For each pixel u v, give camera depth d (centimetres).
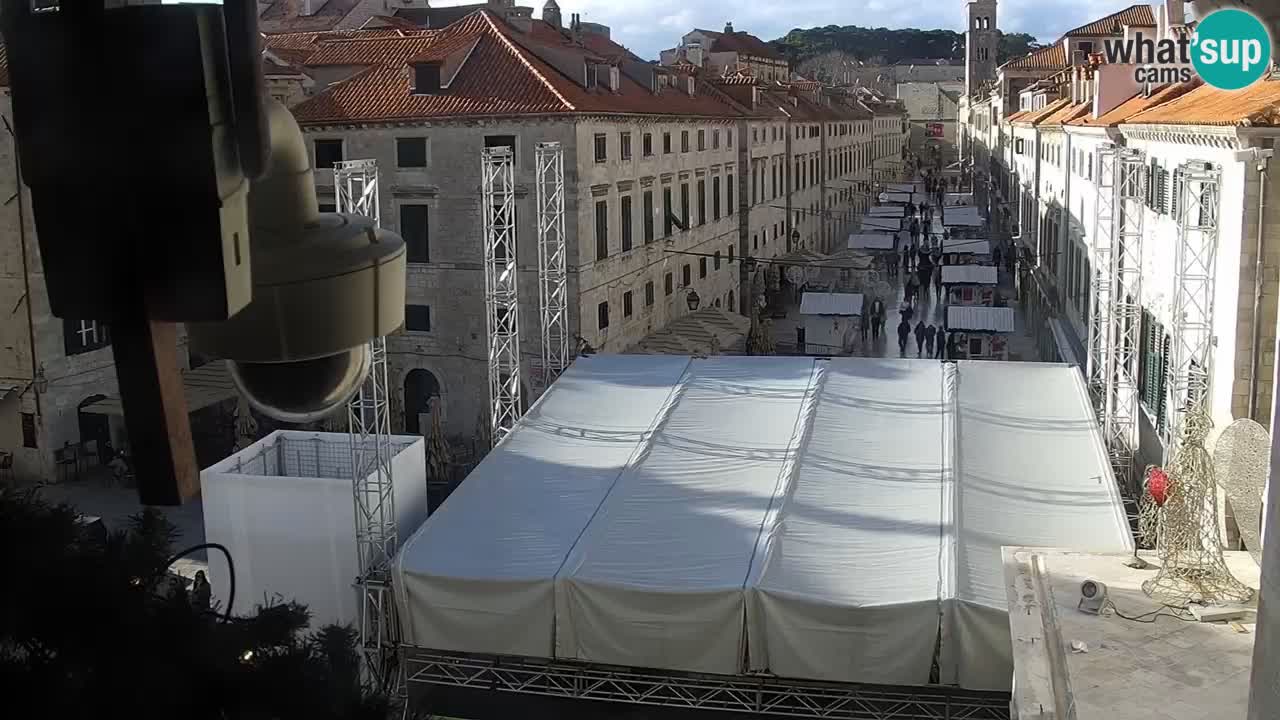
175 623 414
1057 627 1574
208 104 187
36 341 3372
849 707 2033
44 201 190
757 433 2636
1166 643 1512
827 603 1833
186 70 185
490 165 2908
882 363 3127
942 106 16800
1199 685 1393
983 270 6344
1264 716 700
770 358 3209
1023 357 5328
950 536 2042
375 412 2183
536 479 2411
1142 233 2925
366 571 2130
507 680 2284
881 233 8562
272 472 2527
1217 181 2134
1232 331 2039
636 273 4334
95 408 3475
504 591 1959
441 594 1998
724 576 1923
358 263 247
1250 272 1975
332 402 269
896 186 12288
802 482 2325
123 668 394
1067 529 2097
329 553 2197
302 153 252
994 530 2088
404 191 3781
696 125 5212
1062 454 2484
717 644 1903
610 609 1927
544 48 4047
